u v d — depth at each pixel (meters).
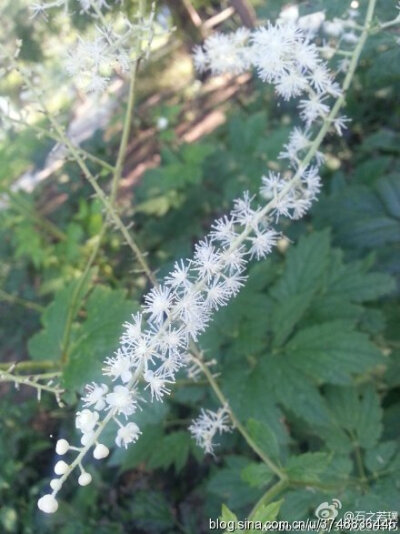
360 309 0.29
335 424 0.25
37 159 0.49
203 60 0.22
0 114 0.23
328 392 0.26
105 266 0.47
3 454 0.42
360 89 0.40
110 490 0.41
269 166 0.42
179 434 0.32
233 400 0.27
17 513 0.40
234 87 0.57
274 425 0.26
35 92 0.23
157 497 0.38
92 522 0.38
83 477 0.15
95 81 0.20
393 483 0.22
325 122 0.20
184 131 0.59
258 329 0.28
